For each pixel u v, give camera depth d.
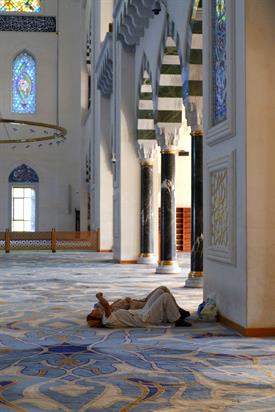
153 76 12.19
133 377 4.16
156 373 4.27
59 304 8.05
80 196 27.20
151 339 5.60
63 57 28.31
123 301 6.56
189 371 4.34
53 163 28.19
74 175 28.19
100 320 6.27
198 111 9.59
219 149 6.66
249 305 5.75
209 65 7.07
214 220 6.87
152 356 4.85
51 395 3.72
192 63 9.35
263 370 4.37
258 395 3.73
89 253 20.61
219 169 6.62
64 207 28.14
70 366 4.49
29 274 12.59
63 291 9.55
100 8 20.08
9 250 21.11
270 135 5.82
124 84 14.97
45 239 21.47
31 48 28.38
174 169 12.16
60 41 28.33
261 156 5.80
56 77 28.36
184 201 20.67
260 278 5.77
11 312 7.34
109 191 20.92
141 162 14.95
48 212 28.16
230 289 6.24
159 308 6.34
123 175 15.24
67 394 3.74
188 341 5.50
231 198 6.12
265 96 5.82
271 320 5.78
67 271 13.31
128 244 15.44
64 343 5.41
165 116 11.82
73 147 28.22
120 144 15.19
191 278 9.88
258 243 5.77
